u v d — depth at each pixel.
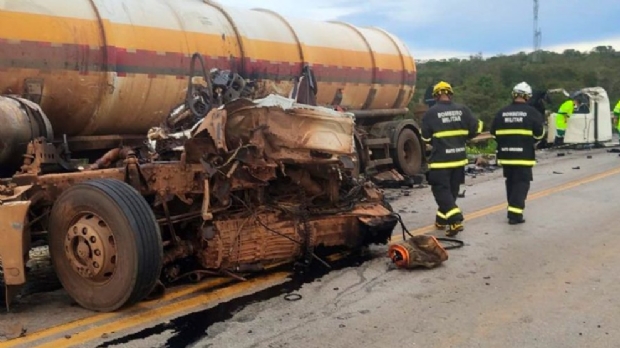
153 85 9.12
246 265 6.36
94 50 8.41
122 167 6.31
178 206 6.34
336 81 12.45
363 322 5.14
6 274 5.25
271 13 11.86
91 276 5.37
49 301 5.71
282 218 6.69
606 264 6.71
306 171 7.21
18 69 7.75
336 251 7.55
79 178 5.85
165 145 6.64
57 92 8.18
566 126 20.84
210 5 10.60
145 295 5.37
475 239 8.04
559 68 44.19
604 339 4.69
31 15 7.89
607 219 9.09
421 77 40.28
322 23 12.93
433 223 9.24
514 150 8.88
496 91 34.94
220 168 6.12
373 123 14.59
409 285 6.13
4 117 6.11
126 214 5.17
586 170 15.10
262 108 6.24
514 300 5.62
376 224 7.21
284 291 5.99
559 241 7.82
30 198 5.55
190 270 6.40
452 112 8.27
